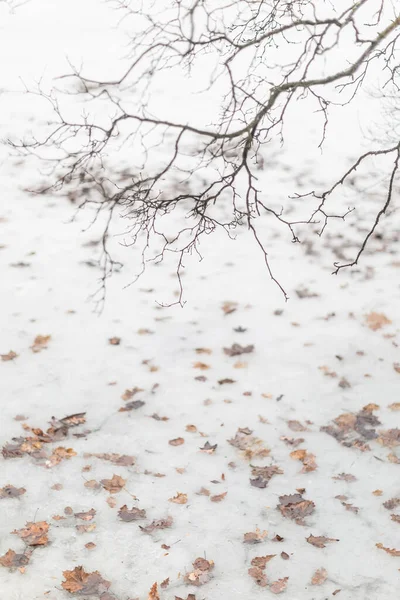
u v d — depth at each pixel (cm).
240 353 681
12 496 499
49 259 806
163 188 920
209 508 500
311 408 614
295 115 1065
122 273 792
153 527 480
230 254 828
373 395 631
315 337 707
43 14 1350
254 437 576
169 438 571
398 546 473
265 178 948
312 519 495
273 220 881
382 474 541
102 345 686
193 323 723
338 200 911
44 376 640
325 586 441
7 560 444
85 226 864
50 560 448
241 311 741
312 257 827
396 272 803
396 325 724
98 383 635
